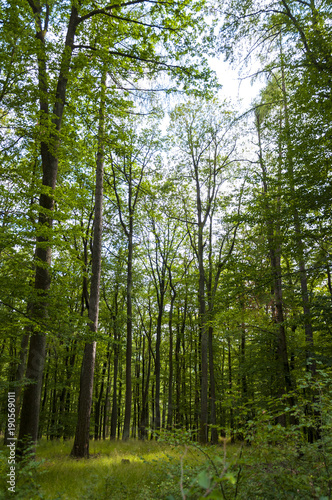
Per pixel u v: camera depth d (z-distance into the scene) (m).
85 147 11.12
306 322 9.63
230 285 10.51
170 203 20.02
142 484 5.68
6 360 12.42
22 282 7.53
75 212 15.41
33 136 7.75
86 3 9.61
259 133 14.74
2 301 7.34
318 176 8.70
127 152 11.05
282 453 3.83
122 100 10.74
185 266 24.25
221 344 21.47
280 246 10.56
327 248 9.48
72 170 12.70
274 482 3.63
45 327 7.57
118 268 18.38
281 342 12.51
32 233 7.30
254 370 12.73
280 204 10.35
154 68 10.62
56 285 8.72
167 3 9.73
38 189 7.74
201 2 9.52
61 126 9.81
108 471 7.28
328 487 3.31
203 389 15.55
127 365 16.50
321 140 8.58
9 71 7.05
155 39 10.36
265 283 9.77
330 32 7.75
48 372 17.78
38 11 8.85
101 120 10.38
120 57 10.80
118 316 17.11
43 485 5.82
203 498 1.67
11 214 7.25
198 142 18.47
